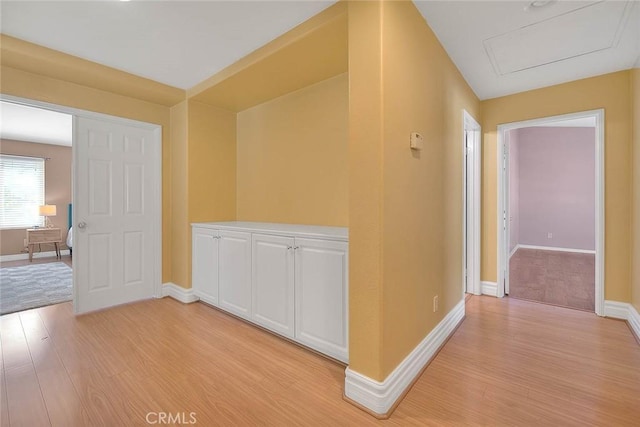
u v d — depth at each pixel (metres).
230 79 2.67
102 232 3.03
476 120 3.27
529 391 1.71
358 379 1.61
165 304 3.19
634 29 2.04
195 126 3.23
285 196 3.07
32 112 3.97
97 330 2.52
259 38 2.19
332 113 2.66
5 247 5.55
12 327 2.58
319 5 1.82
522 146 6.79
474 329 2.55
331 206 2.69
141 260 3.31
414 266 1.86
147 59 2.51
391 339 1.62
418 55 1.87
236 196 3.62
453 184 2.51
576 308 3.04
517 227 6.68
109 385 1.77
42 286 3.82
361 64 1.58
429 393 1.70
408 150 1.76
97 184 2.99
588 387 1.74
